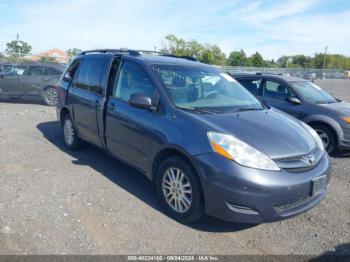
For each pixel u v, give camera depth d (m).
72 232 3.29
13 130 7.38
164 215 3.73
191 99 4.06
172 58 4.96
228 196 3.13
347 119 6.40
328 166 3.67
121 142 4.42
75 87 5.59
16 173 4.76
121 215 3.68
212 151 3.25
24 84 11.58
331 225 3.71
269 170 3.15
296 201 3.29
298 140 3.60
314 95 7.23
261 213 3.12
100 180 4.63
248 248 3.21
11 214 3.57
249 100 4.66
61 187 4.34
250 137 3.38
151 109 3.93
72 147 5.90
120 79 4.62
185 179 3.51
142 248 3.11
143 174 4.51
